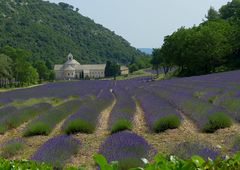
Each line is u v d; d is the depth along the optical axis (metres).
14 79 99.12
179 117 16.94
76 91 44.41
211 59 72.19
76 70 174.50
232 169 3.26
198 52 71.62
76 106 26.05
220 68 71.12
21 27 180.50
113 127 15.95
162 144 12.98
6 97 40.34
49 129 16.75
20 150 13.07
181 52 76.31
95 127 17.22
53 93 43.22
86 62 197.75
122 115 18.25
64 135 13.17
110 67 152.62
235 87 26.78
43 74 129.38
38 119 18.58
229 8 111.50
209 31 71.62
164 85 44.62
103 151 10.57
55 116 19.95
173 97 25.95
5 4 199.38
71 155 11.44
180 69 86.69
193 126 16.56
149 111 19.64
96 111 21.33
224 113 15.84
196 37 72.38
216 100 22.30
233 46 71.00
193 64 73.31
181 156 8.86
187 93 28.66
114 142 10.98
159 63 101.56
